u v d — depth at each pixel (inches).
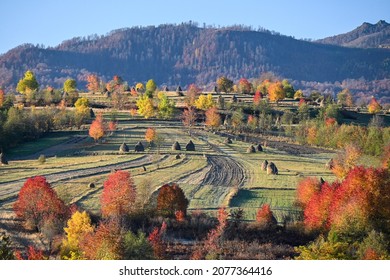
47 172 5615.2
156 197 4301.2
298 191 4635.8
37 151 6850.4
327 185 4133.9
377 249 2859.3
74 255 2817.4
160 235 3344.0
